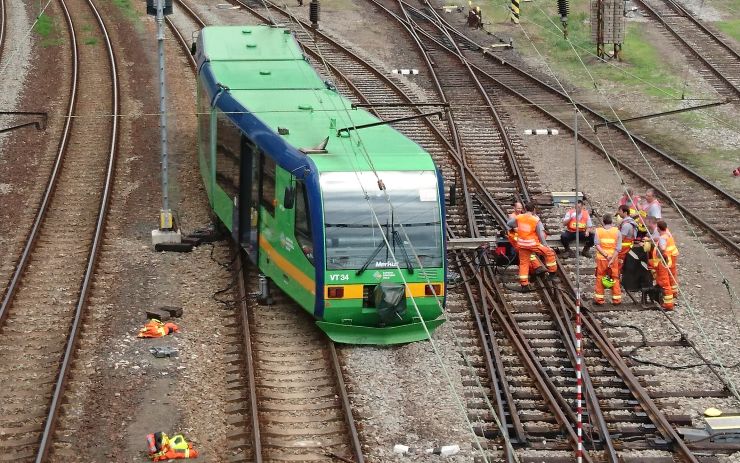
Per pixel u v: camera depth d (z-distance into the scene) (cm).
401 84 13425
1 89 13238
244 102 8275
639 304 7569
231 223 8225
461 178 10138
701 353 6750
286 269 7138
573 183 10288
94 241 8425
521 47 15788
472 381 6288
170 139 11762
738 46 15712
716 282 8056
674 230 9200
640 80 14162
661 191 10019
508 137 11519
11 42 15212
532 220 7694
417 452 5466
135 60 14675
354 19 17088
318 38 15612
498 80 13800
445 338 6894
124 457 5388
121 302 7388
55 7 17462
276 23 16500
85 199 9856
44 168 10744
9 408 5875
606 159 11069
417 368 6450
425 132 11600
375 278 6769
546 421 5872
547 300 7469
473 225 8994
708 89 13812
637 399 6100
